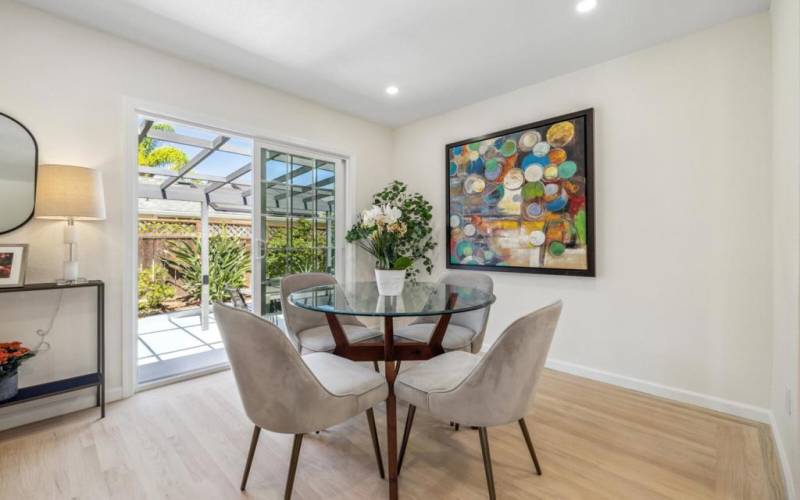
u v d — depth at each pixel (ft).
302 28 7.33
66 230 6.62
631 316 8.24
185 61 8.55
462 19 7.02
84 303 7.26
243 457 5.59
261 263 10.22
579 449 5.79
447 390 4.64
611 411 7.13
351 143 12.31
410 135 13.10
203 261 15.14
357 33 7.47
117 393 7.59
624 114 8.30
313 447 5.90
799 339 4.42
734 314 6.98
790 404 5.01
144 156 15.30
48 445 5.90
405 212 12.26
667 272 7.75
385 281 6.75
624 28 7.28
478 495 4.72
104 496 4.70
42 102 6.77
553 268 9.29
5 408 6.40
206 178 14.90
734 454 5.62
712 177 7.21
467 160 11.14
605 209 8.59
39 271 6.77
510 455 5.63
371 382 4.99
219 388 8.28
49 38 6.85
